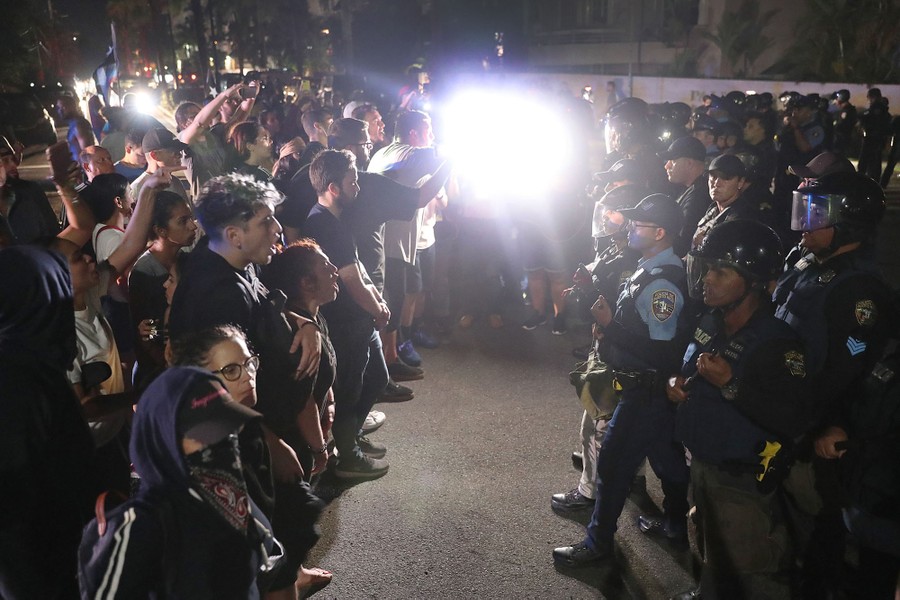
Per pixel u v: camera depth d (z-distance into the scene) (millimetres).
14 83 32469
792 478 3268
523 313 8258
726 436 3027
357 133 5668
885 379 2988
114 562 1902
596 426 4211
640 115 6109
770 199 4914
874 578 3152
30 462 2365
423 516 4496
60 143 3896
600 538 3900
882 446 2980
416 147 5953
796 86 23156
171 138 5215
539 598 3756
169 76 65562
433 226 7156
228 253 3039
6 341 2430
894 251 10438
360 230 4992
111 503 2111
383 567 4008
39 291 2438
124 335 4129
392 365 6559
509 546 4191
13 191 5605
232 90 6195
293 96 21016
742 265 2877
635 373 3611
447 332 7594
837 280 3307
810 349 3336
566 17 38719
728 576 3123
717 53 31578
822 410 3271
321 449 3650
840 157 4711
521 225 7508
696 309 3463
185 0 64125
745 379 2908
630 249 4203
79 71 50250
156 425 1957
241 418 1991
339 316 4633
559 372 6711
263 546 2232
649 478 5020
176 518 1974
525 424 5715
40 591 2420
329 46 61438
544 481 4891
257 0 61031
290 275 3529
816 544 3303
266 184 3127
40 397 2400
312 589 3809
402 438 5520
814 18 26312
